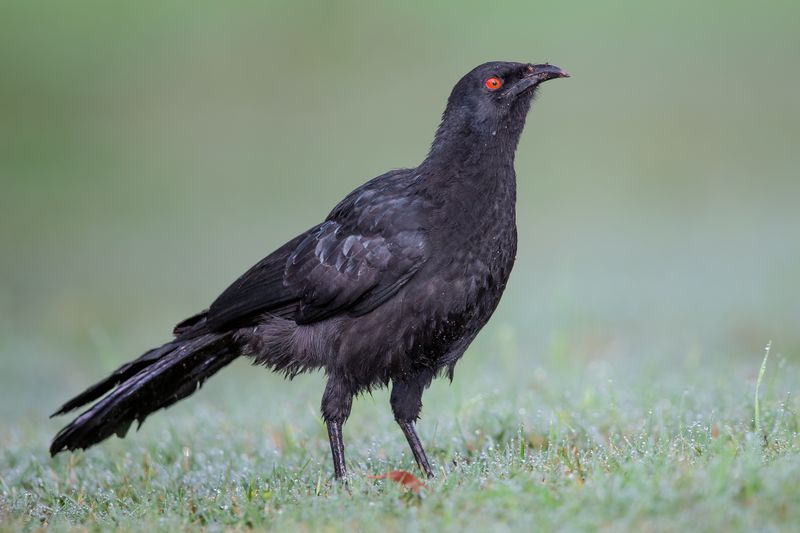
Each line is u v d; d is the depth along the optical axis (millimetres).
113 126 34781
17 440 10305
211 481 8102
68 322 18047
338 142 32594
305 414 10148
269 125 34344
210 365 8727
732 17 37750
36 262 23219
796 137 31047
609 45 36344
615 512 5824
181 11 41156
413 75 36688
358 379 8023
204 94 36812
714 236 22203
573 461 7152
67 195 29531
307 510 6535
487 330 14734
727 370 10141
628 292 17078
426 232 7727
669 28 37969
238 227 25578
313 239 8156
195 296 19797
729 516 5633
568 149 30906
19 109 35781
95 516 7188
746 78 34219
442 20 38969
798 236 21484
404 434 8195
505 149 8102
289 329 8211
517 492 6188
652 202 26359
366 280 7793
